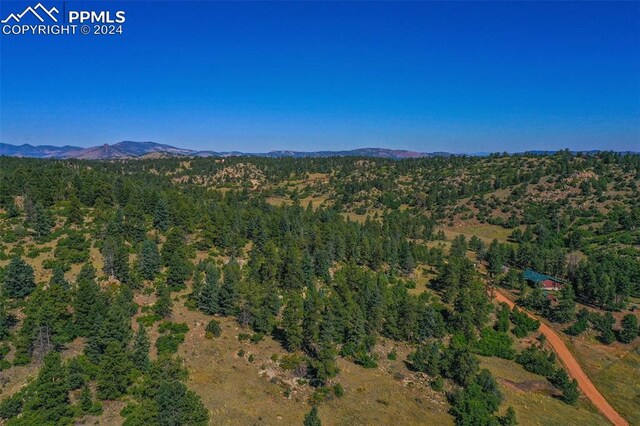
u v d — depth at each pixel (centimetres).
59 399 4566
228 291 7769
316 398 5828
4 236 9219
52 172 14512
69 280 7856
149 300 7862
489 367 7756
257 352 6756
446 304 9719
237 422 5078
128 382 5209
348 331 7438
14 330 6272
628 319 9350
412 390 6488
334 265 11069
